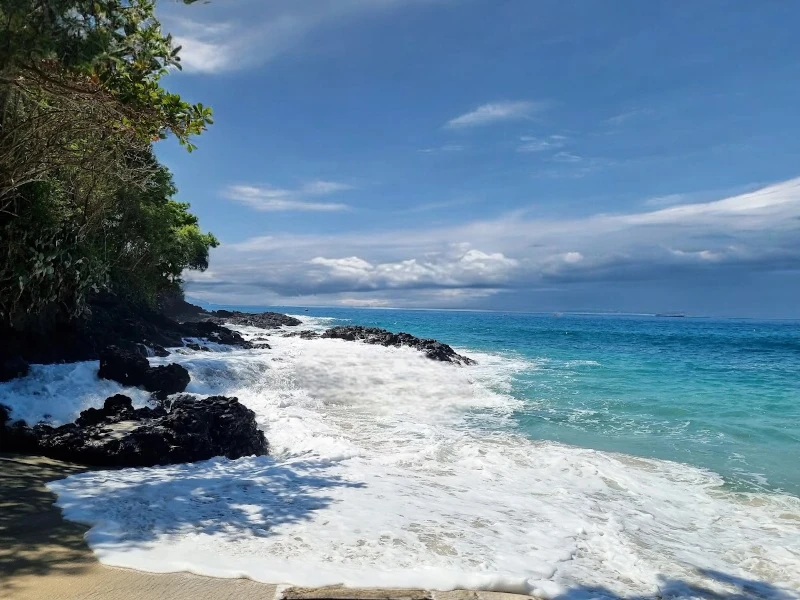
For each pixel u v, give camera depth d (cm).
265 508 627
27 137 938
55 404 1052
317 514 612
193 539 521
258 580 442
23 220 1174
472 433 1209
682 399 1689
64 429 922
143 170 1351
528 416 1418
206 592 417
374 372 1852
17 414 961
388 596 423
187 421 931
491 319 12950
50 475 748
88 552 483
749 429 1288
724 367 2656
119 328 1861
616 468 938
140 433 873
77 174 1367
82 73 785
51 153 1015
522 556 536
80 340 1458
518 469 909
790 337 6062
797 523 712
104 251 1784
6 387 1070
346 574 461
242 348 2353
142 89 912
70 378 1178
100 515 577
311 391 1639
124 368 1255
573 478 873
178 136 986
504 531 604
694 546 619
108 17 768
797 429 1288
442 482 805
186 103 972
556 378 2130
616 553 572
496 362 2722
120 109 895
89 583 423
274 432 1101
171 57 889
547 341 4531
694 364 2766
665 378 2184
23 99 967
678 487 857
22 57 681
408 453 980
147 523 559
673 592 492
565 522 652
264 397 1515
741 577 538
